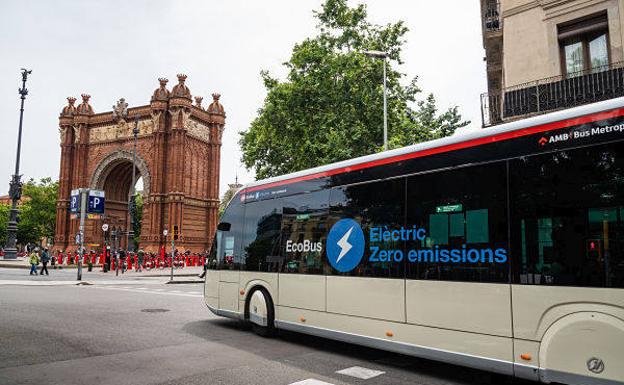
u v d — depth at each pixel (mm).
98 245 59500
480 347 5820
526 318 5430
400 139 28797
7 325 10148
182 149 55625
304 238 8766
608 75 13734
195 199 58000
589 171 5168
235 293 10398
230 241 10914
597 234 5004
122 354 7633
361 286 7434
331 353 8102
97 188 60156
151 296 17328
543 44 15898
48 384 5922
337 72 30172
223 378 6301
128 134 58562
